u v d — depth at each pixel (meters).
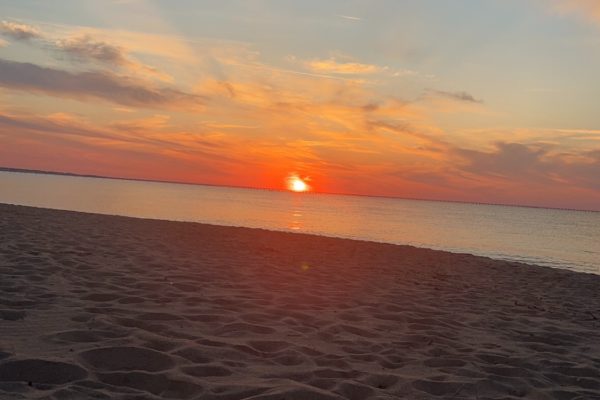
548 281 10.04
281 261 9.46
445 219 50.66
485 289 8.33
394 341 4.57
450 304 6.68
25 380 2.89
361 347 4.27
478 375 3.75
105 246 9.07
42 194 41.22
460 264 11.83
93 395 2.72
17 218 12.86
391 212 60.44
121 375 3.06
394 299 6.64
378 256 12.11
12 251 7.38
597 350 4.84
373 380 3.46
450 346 4.57
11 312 4.17
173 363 3.34
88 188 66.12
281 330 4.52
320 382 3.28
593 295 8.66
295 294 6.32
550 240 29.08
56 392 2.69
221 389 2.97
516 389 3.52
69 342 3.56
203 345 3.78
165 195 60.94
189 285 6.15
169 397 2.87
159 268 7.22
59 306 4.55
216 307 5.14
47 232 10.33
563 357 4.49
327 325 4.88
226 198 68.12
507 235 31.56
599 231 42.53
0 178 84.62
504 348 4.67
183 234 12.88
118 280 6.05
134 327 4.12
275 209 46.31
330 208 60.28
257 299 5.77
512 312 6.50
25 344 3.43
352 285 7.48
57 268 6.38
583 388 3.73
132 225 14.09
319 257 10.79
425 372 3.75
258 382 3.13
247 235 14.37
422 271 10.00
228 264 8.34
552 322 6.04
